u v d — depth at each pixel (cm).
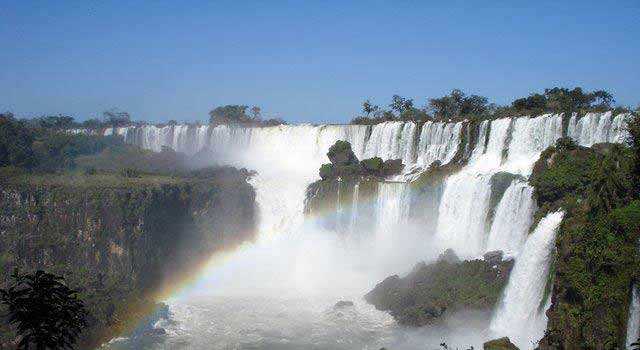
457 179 7856
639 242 4575
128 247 8481
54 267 8262
